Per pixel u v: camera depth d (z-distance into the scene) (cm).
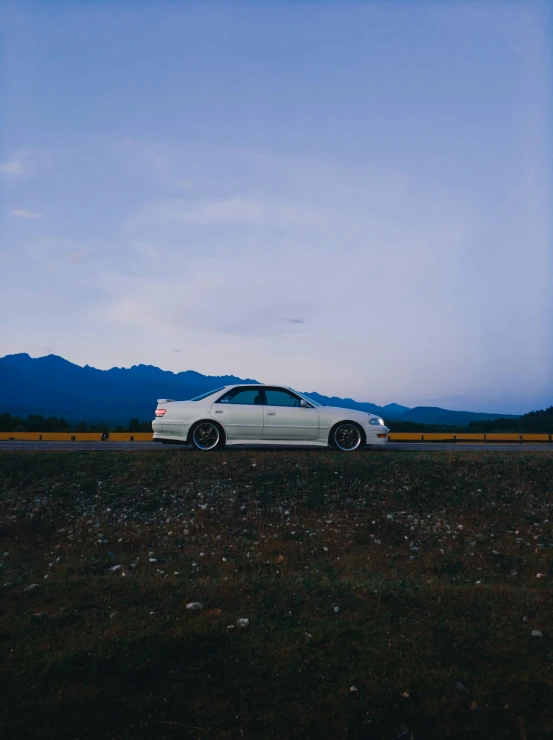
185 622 536
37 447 1528
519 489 1125
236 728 404
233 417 1289
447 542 939
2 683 428
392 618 567
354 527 972
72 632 513
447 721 421
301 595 622
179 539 909
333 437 1323
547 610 600
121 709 412
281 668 467
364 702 429
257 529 952
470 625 553
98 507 1005
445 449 1614
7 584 656
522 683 459
